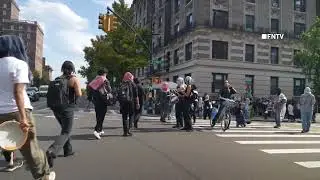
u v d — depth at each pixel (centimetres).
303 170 823
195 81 4200
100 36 5053
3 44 534
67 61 859
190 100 1469
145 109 3522
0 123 530
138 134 1306
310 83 4512
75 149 973
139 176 722
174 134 1332
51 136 1194
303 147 1127
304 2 4766
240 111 1759
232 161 884
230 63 4297
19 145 497
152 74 3781
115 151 960
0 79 524
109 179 696
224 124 1512
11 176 700
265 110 3231
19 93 516
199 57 4184
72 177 703
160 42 5588
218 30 4262
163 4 5466
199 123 1928
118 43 4650
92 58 5069
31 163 543
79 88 848
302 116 1591
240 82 4344
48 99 842
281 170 814
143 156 905
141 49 4650
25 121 509
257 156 960
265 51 4481
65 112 834
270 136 1359
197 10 4238
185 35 4512
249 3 4450
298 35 4678
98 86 1159
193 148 1038
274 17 4591
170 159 879
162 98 1928
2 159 823
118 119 2028
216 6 4288
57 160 838
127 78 1259
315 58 3641
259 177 746
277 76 4528
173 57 4928
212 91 4212
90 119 1952
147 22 6431
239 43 4356
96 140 1136
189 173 755
